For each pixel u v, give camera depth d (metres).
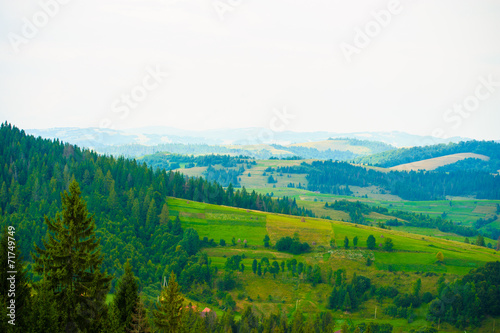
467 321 136.12
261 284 164.50
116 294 57.41
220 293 155.25
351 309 148.75
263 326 119.88
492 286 144.25
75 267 51.66
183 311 62.22
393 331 132.50
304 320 127.69
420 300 150.12
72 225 51.50
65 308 51.34
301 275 170.38
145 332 54.72
